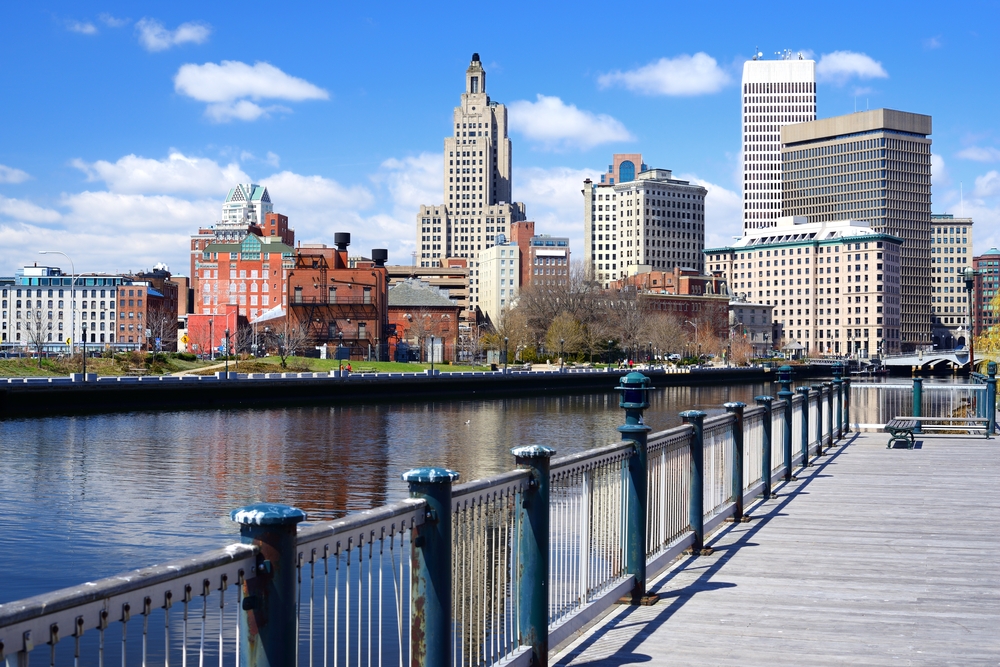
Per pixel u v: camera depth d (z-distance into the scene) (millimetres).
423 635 5559
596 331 151875
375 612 12523
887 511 15016
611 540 9094
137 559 22547
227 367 88312
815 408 23016
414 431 58875
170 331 173625
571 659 7711
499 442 52750
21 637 3277
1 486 34500
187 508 29828
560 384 118438
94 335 192750
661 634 8406
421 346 150375
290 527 4219
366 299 134875
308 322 133125
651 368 144875
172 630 13711
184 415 68438
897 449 24484
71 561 22203
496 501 6598
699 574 10734
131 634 13609
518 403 89875
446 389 101125
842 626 8688
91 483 35438
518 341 154750
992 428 28484
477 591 6324
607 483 8977
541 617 6938
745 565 11195
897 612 9172
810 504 15719
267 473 38781
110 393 71562
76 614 3469
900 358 186125
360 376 93188
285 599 4199
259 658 4148
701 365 176625
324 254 140875
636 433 9398
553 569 8250
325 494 33344
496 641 6582
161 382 75188
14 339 195625
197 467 40500
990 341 63375
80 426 58969
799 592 9938
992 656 7816
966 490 17266
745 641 8211
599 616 9008
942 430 29578
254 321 135250
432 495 5598
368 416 70750
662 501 10336
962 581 10445
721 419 13188
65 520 27438
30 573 21000
